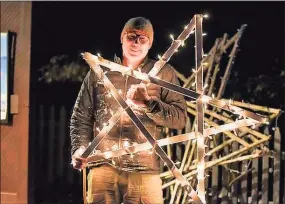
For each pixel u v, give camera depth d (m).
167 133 5.74
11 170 6.24
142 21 3.41
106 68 3.52
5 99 6.16
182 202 5.58
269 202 6.13
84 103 3.54
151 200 3.44
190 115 6.19
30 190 6.41
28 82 6.16
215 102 3.24
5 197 6.22
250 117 3.20
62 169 7.26
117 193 3.48
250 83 7.87
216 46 6.03
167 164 3.22
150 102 3.19
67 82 8.65
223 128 3.25
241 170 5.92
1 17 6.23
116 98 3.19
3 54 6.14
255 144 5.50
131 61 3.46
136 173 3.43
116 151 3.23
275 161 5.84
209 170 5.96
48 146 7.25
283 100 7.75
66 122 7.29
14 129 6.23
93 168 3.49
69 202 7.14
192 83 5.90
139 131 3.40
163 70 3.47
